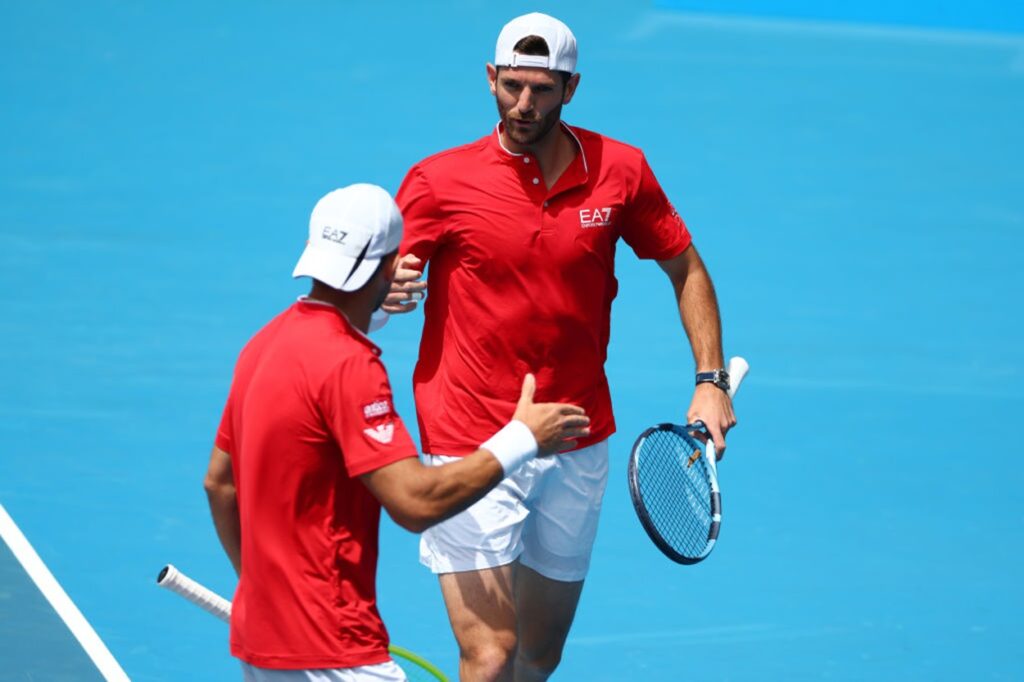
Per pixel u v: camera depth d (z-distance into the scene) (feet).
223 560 90.58
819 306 140.67
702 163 183.52
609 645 83.05
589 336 68.39
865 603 88.74
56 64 208.54
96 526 93.86
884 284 147.23
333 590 53.62
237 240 150.30
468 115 195.21
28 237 148.15
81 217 154.71
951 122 205.46
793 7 256.32
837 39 244.83
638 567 92.73
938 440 113.09
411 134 186.39
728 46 237.45
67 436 106.83
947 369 127.34
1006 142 198.08
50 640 79.77
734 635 84.53
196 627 82.64
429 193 66.23
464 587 67.36
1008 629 86.02
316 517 53.36
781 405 118.62
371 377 52.44
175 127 186.09
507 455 53.88
